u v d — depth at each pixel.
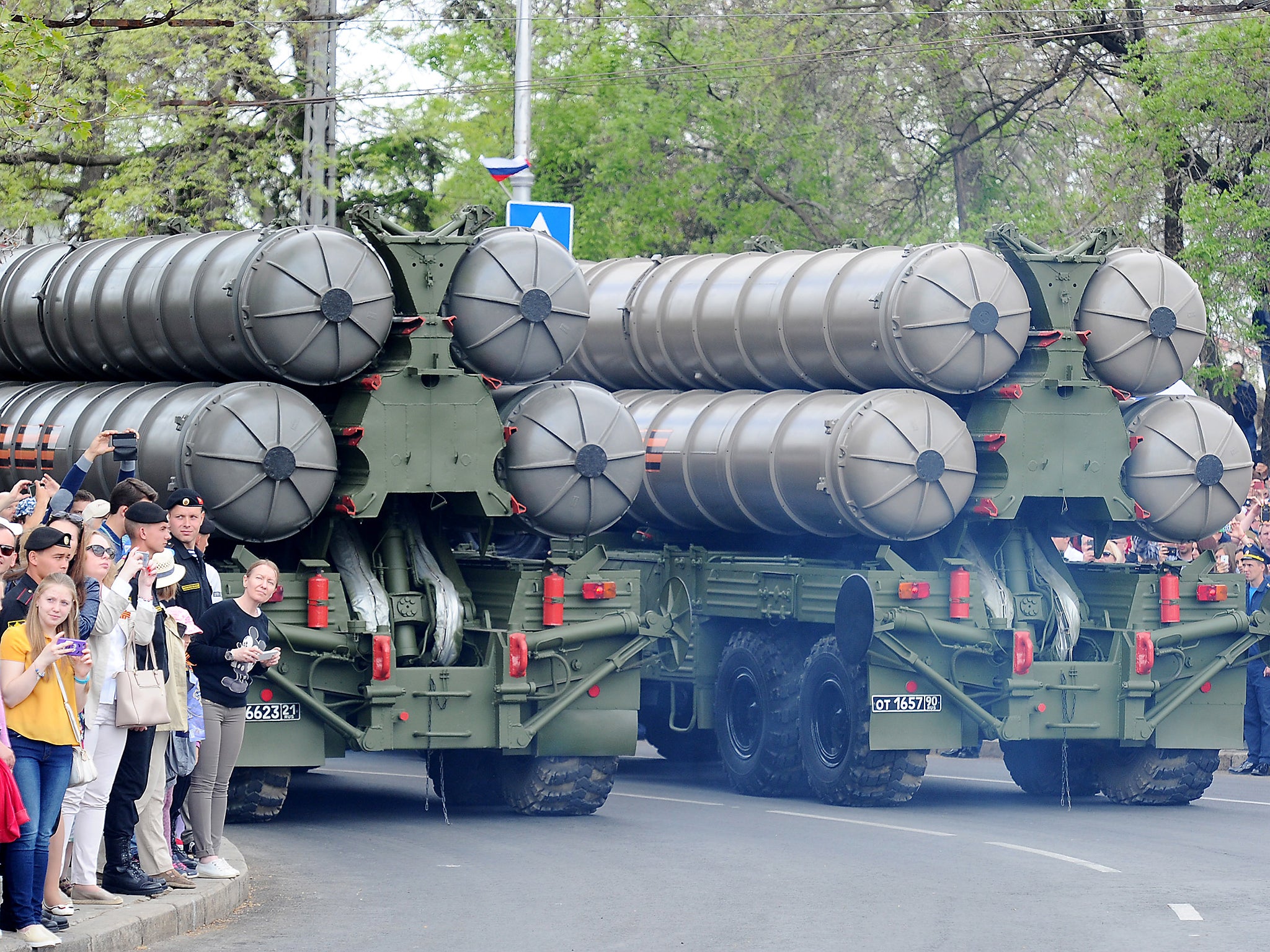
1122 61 59.81
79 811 20.98
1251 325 53.00
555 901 23.06
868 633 31.44
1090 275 33.56
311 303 29.56
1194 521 33.81
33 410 34.00
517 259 31.19
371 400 30.25
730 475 35.06
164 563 21.53
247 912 22.25
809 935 20.97
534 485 31.31
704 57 72.81
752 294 36.34
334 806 32.88
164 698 21.06
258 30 69.88
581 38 75.38
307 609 29.91
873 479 31.94
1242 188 51.66
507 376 31.58
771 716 34.81
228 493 29.09
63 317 34.72
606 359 40.06
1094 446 33.31
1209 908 22.78
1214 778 39.16
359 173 78.88
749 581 35.72
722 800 34.31
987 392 33.34
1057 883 24.53
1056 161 69.69
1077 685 32.75
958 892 23.78
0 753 18.00
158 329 31.72
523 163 52.19
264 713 29.73
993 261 32.72
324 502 29.98
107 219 67.31
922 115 70.31
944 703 32.59
